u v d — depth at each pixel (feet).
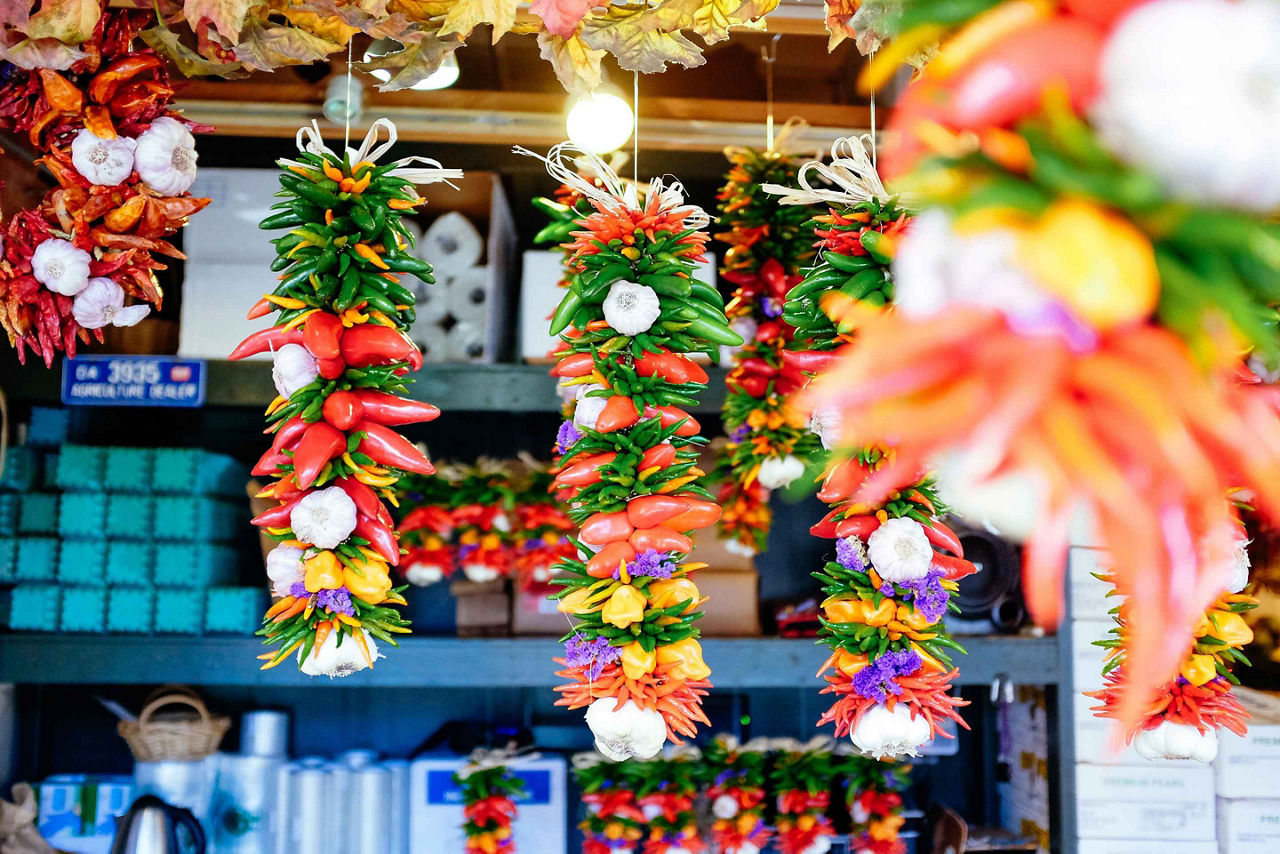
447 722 10.57
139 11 4.02
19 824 8.57
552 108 9.03
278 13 4.15
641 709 4.19
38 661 8.53
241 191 8.93
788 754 9.14
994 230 1.40
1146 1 1.42
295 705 10.87
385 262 4.50
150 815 8.16
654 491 4.54
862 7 3.87
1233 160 1.32
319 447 4.23
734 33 9.52
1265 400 1.56
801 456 6.97
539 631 9.13
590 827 8.79
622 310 4.48
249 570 10.33
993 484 1.39
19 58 3.61
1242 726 4.39
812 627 9.43
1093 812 8.59
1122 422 1.36
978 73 1.47
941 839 8.84
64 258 3.82
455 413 11.00
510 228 10.61
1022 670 8.77
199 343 8.77
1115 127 1.39
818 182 9.04
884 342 1.45
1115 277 1.33
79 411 9.89
